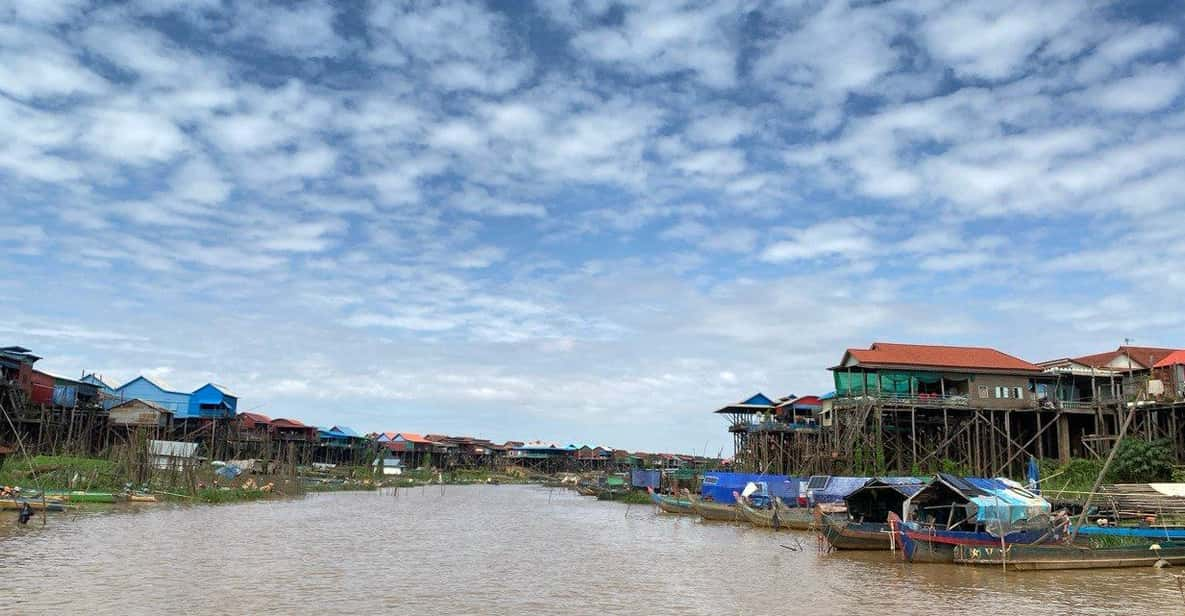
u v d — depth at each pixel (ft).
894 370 222.07
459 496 349.41
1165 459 172.55
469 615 87.86
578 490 405.80
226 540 145.79
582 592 102.83
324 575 111.24
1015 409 218.79
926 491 135.23
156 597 91.09
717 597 100.12
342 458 506.07
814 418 271.28
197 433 333.62
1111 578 111.96
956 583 109.19
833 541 144.25
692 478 313.73
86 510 185.57
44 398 281.13
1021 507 124.77
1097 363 232.94
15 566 107.45
